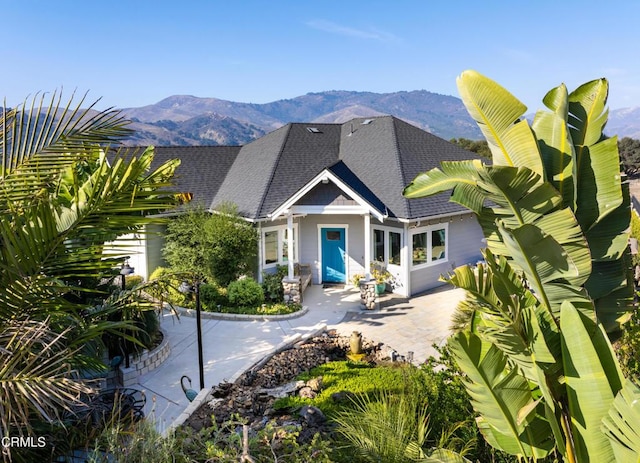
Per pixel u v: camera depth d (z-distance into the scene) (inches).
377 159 856.9
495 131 198.5
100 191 204.7
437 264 803.4
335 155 947.3
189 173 933.8
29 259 193.2
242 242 727.1
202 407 384.5
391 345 554.6
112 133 247.9
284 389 418.9
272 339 567.5
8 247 186.2
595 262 203.2
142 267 811.4
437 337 575.8
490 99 194.4
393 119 946.1
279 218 780.6
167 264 823.7
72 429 240.1
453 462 225.9
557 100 206.5
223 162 1008.2
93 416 283.7
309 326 617.6
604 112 202.1
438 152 914.7
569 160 197.9
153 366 474.6
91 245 218.5
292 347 551.8
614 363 179.0
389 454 229.1
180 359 503.2
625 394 158.6
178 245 754.8
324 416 348.5
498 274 192.5
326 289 806.5
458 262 843.4
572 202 196.2
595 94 205.0
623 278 201.5
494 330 193.9
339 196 721.0
